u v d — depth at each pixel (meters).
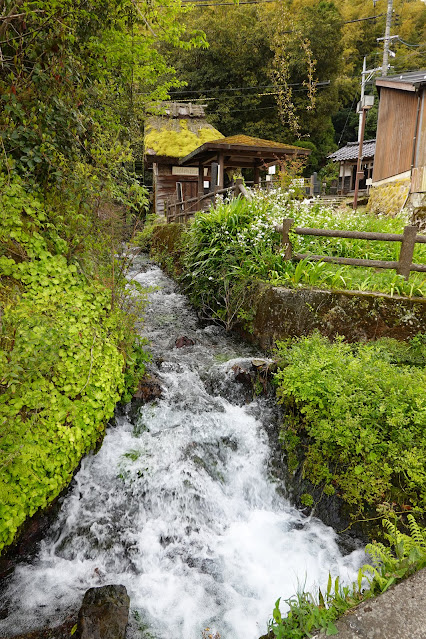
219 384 4.93
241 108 24.23
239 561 3.32
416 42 30.94
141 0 4.70
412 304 4.93
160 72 6.04
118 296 4.50
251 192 7.70
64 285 3.87
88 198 4.36
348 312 5.10
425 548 2.47
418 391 3.66
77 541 3.24
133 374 4.43
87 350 3.54
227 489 4.00
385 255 6.74
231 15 23.30
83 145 4.52
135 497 3.60
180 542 3.46
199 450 4.09
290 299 5.36
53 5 3.79
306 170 26.00
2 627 2.57
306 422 4.04
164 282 8.95
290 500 3.93
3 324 2.99
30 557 3.05
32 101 3.76
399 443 3.48
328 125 26.84
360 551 3.34
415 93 12.12
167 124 15.88
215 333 6.38
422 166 11.32
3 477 2.65
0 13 3.64
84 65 4.75
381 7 29.89
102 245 4.57
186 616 2.83
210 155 11.01
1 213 3.43
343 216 7.98
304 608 2.21
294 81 23.86
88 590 2.75
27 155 3.77
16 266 3.57
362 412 3.64
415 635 1.94
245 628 2.77
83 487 3.53
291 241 6.07
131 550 3.29
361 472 3.48
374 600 2.12
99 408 3.49
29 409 3.01
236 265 6.31
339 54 24.36
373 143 22.45
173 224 10.31
